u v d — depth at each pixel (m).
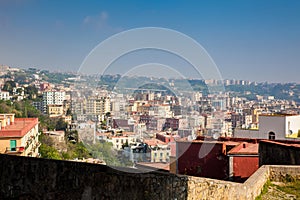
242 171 12.02
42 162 8.38
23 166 8.63
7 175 8.80
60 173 8.14
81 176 7.84
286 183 8.47
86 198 7.75
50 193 8.26
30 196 8.52
